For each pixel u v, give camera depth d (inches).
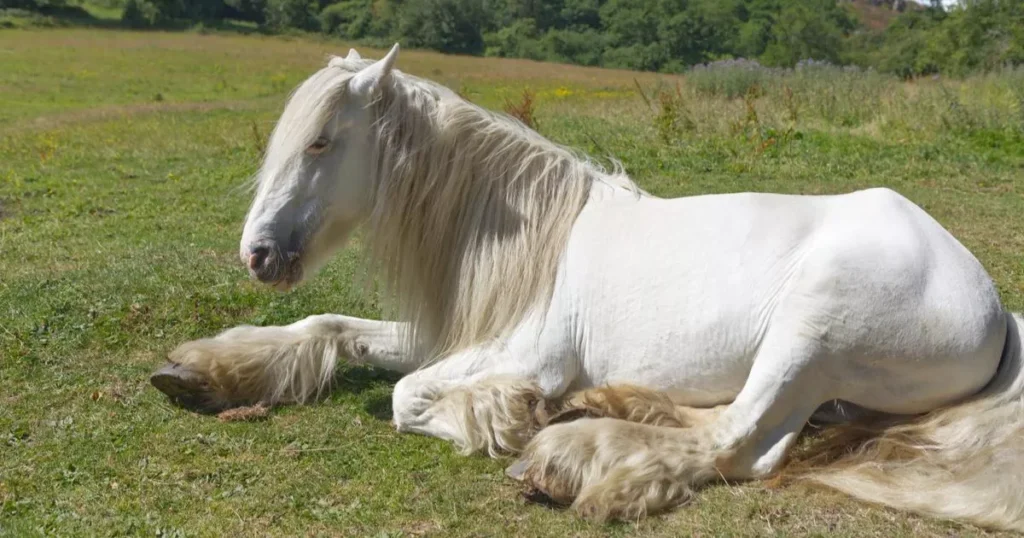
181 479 131.7
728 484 127.3
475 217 150.3
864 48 2111.2
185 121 717.3
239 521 119.7
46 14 2418.8
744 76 703.7
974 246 251.1
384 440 144.4
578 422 127.1
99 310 199.3
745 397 127.3
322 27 2578.7
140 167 455.2
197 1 2573.8
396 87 150.6
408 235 152.8
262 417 153.6
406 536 116.0
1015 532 114.5
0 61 1440.7
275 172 144.2
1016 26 1337.4
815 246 129.4
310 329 163.2
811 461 130.3
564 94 1004.6
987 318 124.0
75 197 368.2
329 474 133.1
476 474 132.4
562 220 147.4
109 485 129.9
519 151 152.0
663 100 490.0
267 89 1153.4
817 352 125.3
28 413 155.6
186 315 198.5
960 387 126.6
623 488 120.0
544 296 143.9
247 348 159.0
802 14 2135.8
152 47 1882.4
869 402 130.5
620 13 2439.7
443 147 151.3
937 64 1508.4
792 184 351.9
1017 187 346.0
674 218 141.6
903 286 123.4
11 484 129.6
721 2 2396.7
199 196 366.9
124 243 277.7
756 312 131.1
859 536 114.3
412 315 155.9
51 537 115.3
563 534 116.6
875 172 374.0
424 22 2345.0
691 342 134.9
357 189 149.4
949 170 374.0
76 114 808.3
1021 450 117.6
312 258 148.7
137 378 170.1
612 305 139.9
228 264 240.2
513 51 2393.0
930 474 121.7
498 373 142.2
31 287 216.7
